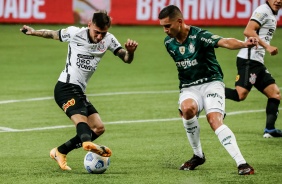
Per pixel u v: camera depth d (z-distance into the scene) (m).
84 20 52.31
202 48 16.69
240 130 23.59
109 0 53.03
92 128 17.52
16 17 52.31
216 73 17.09
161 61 41.81
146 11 53.81
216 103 16.73
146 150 20.33
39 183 15.98
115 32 51.06
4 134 22.94
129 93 31.56
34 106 28.34
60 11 52.31
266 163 18.28
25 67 39.38
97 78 35.91
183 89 17.27
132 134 22.89
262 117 26.23
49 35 17.50
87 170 17.05
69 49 17.41
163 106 28.36
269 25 22.23
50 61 41.53
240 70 22.89
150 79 35.78
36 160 18.94
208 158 19.05
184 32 16.72
